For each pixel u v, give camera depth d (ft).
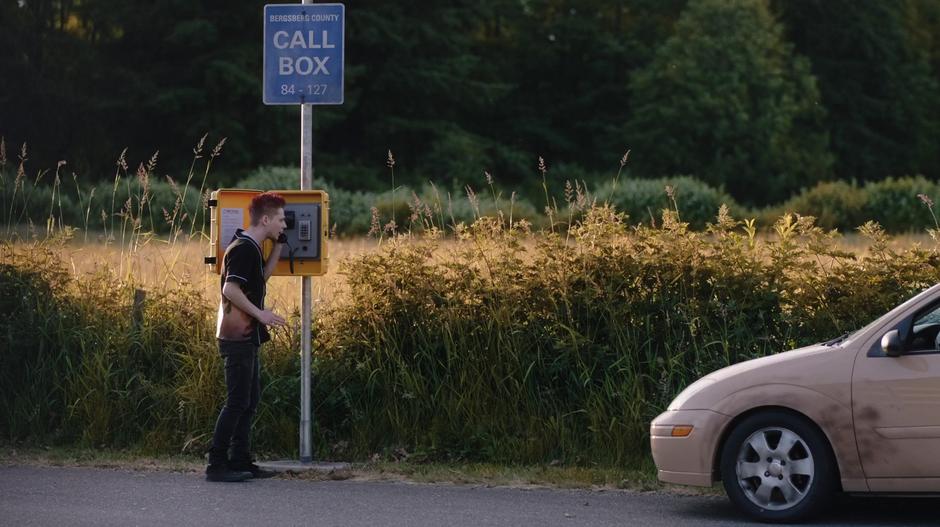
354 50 225.76
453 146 225.35
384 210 154.40
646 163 247.50
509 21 270.67
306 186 34.17
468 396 35.99
